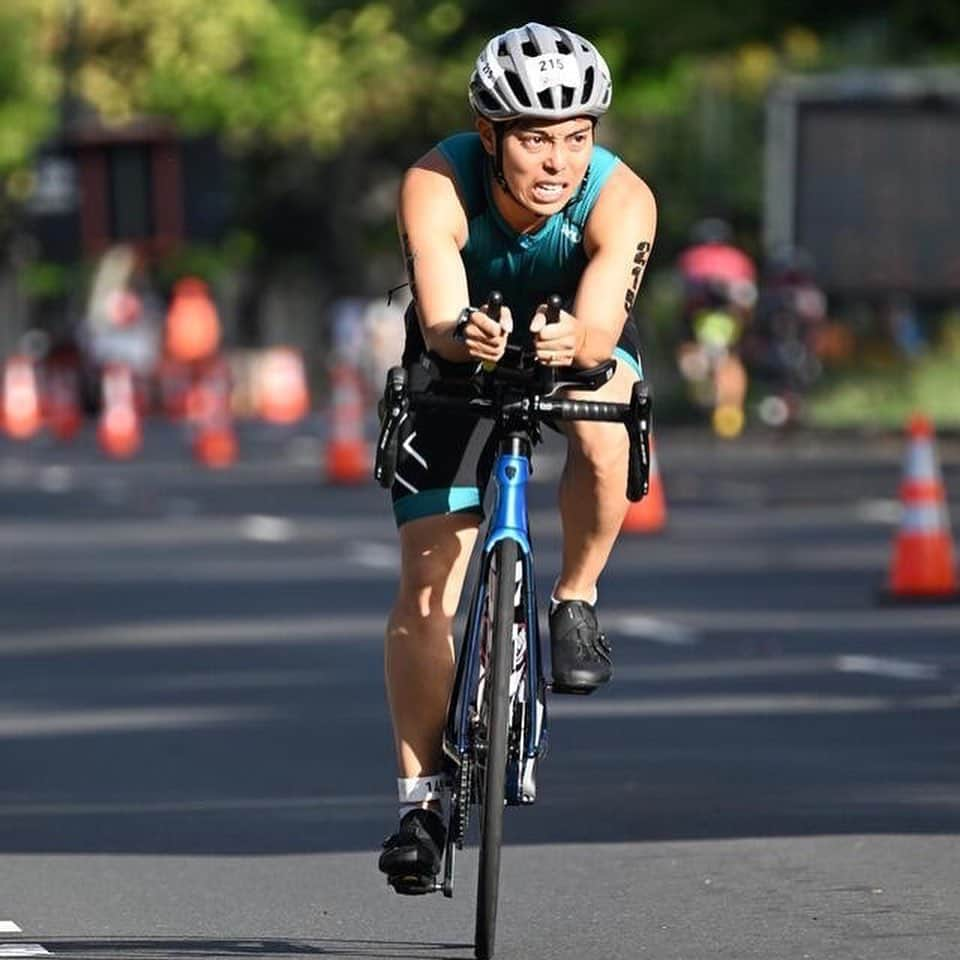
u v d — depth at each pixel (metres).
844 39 119.75
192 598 47.78
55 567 53.22
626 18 109.69
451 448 20.19
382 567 52.75
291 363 122.62
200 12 143.62
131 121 145.62
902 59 125.44
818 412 102.44
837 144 107.50
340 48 147.75
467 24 124.69
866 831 25.31
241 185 166.50
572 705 34.66
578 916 21.69
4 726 33.66
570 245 20.25
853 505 65.69
